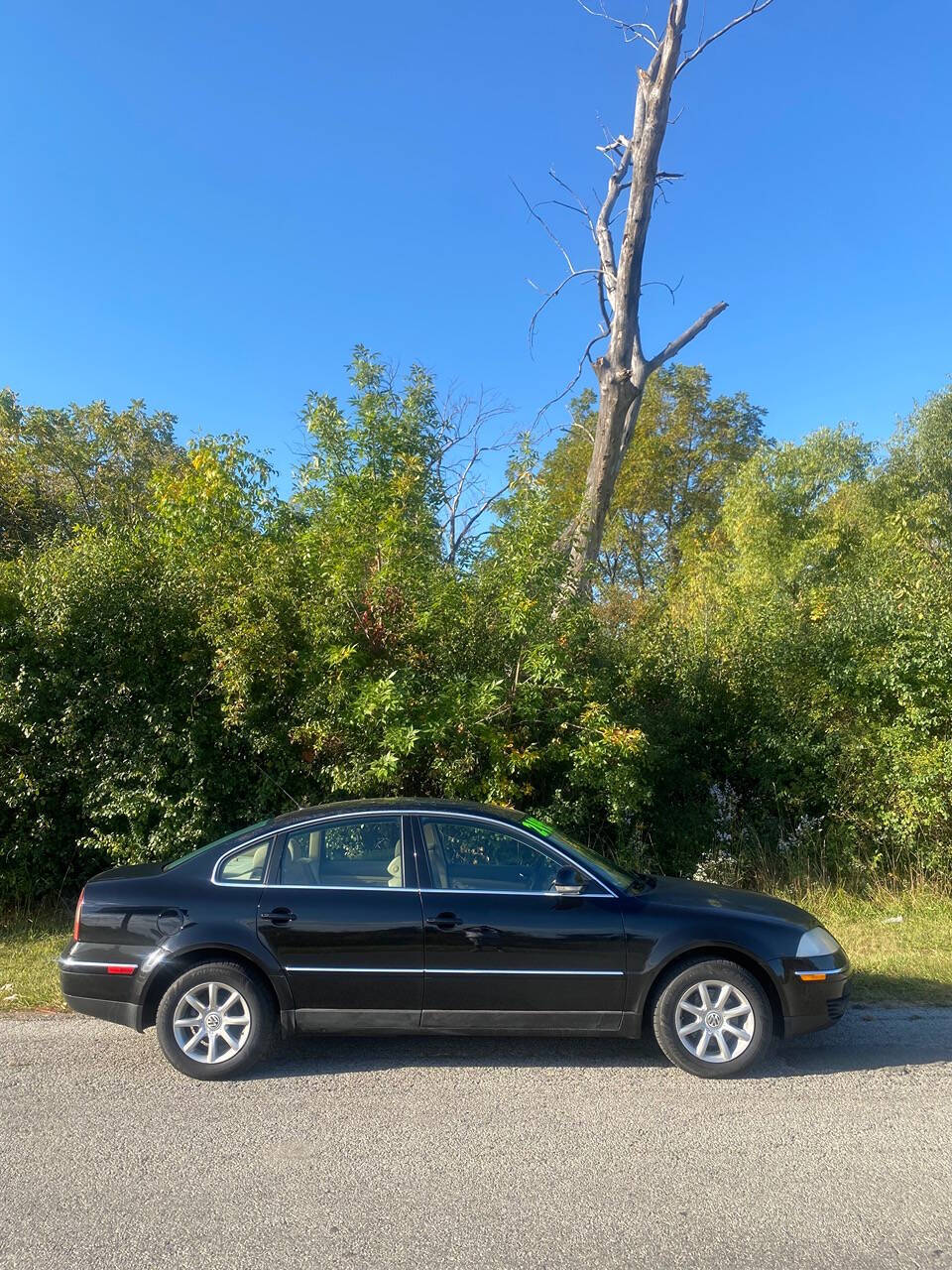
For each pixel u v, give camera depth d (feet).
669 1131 14.76
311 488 41.11
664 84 43.70
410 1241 11.46
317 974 17.12
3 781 30.37
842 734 33.65
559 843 18.43
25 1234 11.60
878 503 78.95
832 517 77.30
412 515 39.37
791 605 39.32
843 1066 17.81
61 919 30.60
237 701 28.66
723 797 35.58
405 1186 12.91
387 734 26.91
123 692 30.30
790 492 81.92
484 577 31.01
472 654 30.40
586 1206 12.33
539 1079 17.12
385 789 29.30
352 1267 10.89
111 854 30.09
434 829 18.31
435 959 17.15
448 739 28.43
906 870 33.35
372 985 17.13
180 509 35.42
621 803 29.35
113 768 30.17
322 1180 13.09
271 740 29.35
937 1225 11.85
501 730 29.09
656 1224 11.87
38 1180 13.08
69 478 63.26
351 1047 18.90
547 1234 11.62
